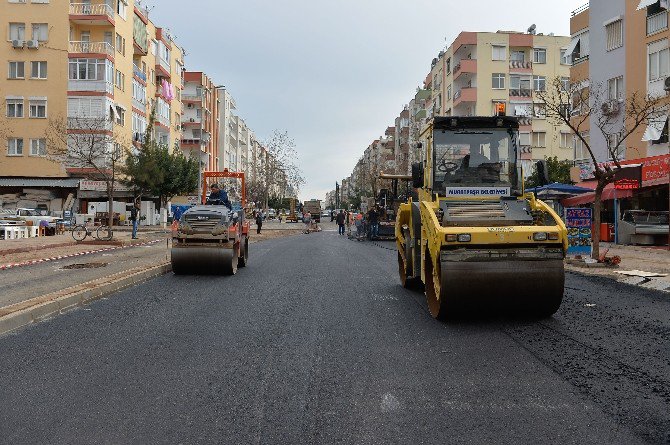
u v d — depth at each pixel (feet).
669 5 88.28
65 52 143.33
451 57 204.23
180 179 156.25
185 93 267.80
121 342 22.45
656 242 77.46
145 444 12.68
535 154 182.29
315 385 17.01
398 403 15.39
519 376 17.92
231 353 20.81
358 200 361.71
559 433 13.28
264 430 13.47
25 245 72.84
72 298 30.91
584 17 114.93
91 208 159.84
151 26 188.55
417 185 31.58
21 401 15.51
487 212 27.99
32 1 143.84
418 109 278.67
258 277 45.80
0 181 141.18
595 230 53.62
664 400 15.58
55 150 133.49
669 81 87.10
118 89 152.97
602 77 103.65
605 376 17.89
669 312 29.22
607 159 100.27
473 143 30.68
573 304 31.71
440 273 25.77
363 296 35.29
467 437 13.05
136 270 44.68
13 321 25.13
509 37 190.19
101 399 15.69
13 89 143.43
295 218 297.74
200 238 45.83
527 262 25.52
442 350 21.33
